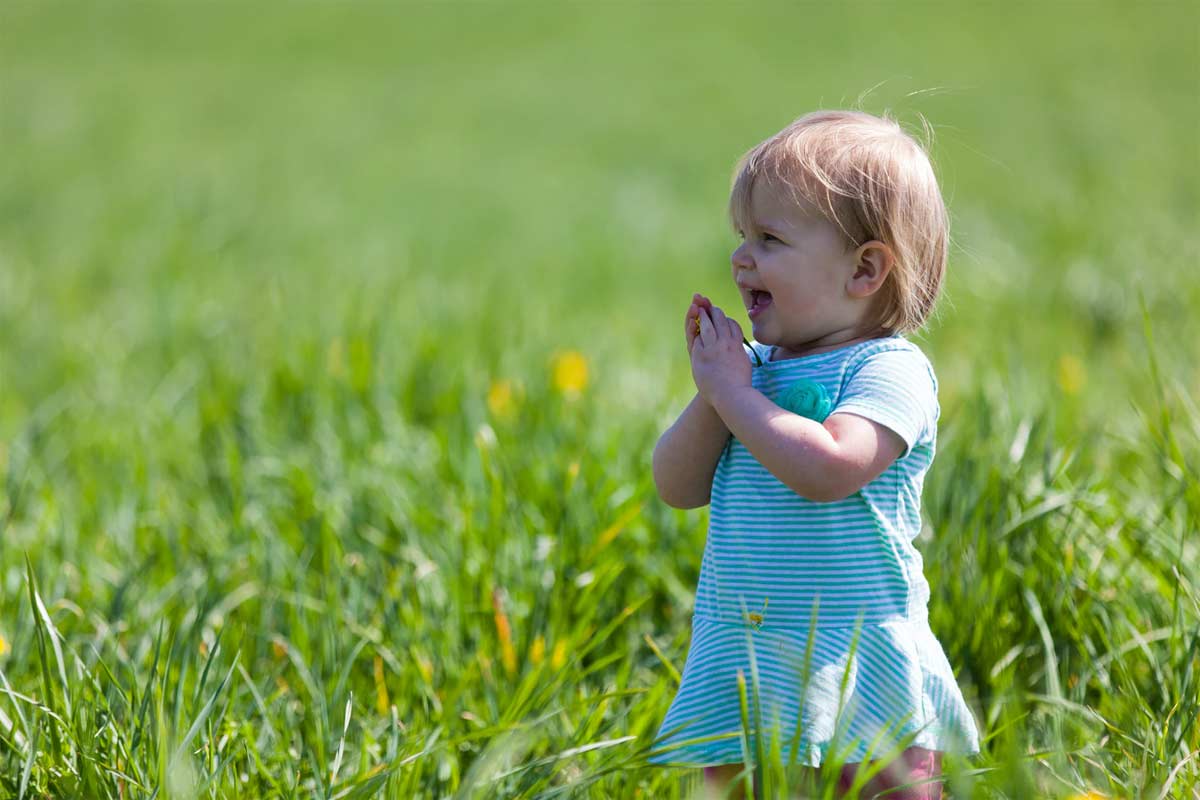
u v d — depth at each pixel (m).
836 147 8.38
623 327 25.03
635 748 8.91
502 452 14.27
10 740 8.90
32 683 10.20
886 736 8.05
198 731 8.45
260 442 16.50
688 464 8.83
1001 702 9.66
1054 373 17.70
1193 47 73.31
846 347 8.45
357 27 95.38
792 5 97.56
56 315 25.89
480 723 9.81
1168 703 9.41
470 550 12.12
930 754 8.36
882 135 8.57
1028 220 34.19
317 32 93.31
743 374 8.33
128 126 59.69
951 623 10.66
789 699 8.05
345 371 18.20
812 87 68.19
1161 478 12.98
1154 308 22.62
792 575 8.27
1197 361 17.81
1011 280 26.44
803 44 82.44
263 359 20.02
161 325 23.58
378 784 8.24
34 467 16.02
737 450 8.64
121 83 73.38
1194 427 12.16
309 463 15.41
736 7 98.12
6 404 20.64
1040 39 79.12
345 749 9.55
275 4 104.38
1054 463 12.41
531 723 8.49
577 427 16.09
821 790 7.85
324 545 12.46
